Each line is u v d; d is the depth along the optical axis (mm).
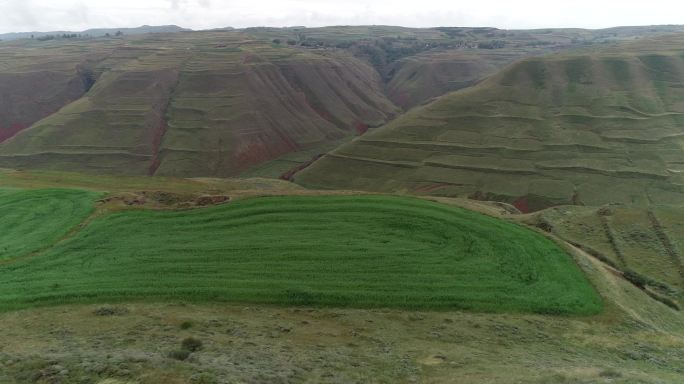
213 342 21094
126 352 18719
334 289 28672
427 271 31234
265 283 29094
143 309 25828
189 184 64938
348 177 115062
